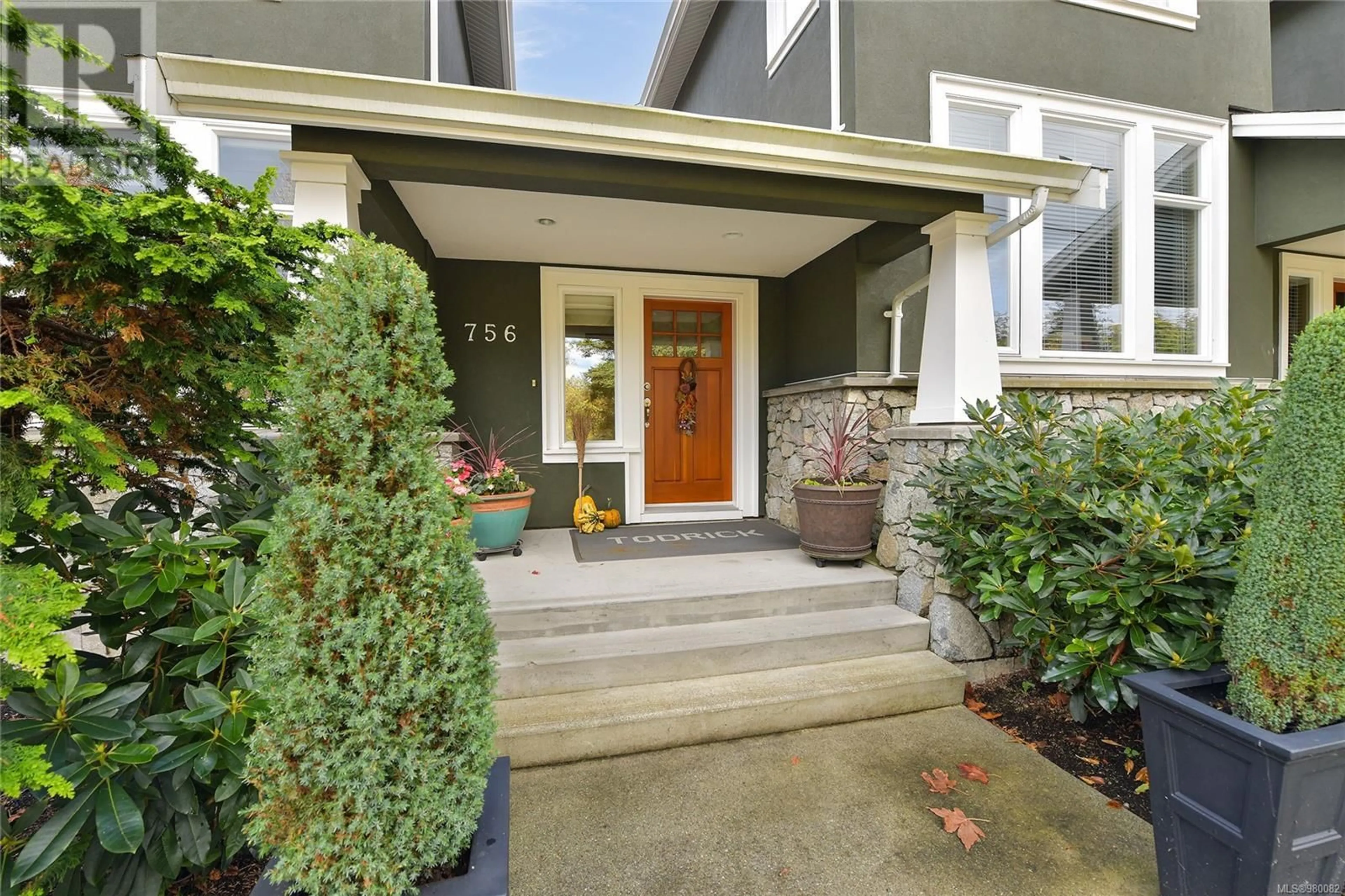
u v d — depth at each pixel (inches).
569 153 104.6
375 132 96.3
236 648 58.1
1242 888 55.2
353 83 88.4
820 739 96.7
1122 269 176.9
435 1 155.6
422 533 47.0
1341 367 54.7
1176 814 61.3
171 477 74.7
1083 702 93.8
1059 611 97.9
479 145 101.0
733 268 192.4
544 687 98.7
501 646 105.3
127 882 55.5
